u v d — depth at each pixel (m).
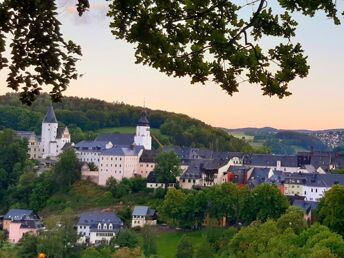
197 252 159.62
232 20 24.72
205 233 198.38
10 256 185.12
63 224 198.00
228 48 24.98
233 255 127.69
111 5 23.08
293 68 25.84
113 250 187.12
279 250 109.31
